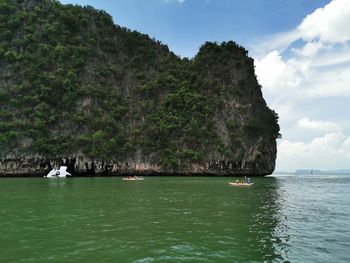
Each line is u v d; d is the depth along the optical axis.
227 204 27.53
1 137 69.50
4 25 83.38
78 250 13.45
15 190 37.62
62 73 82.69
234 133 89.38
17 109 74.81
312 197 34.97
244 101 95.75
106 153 78.00
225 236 16.14
